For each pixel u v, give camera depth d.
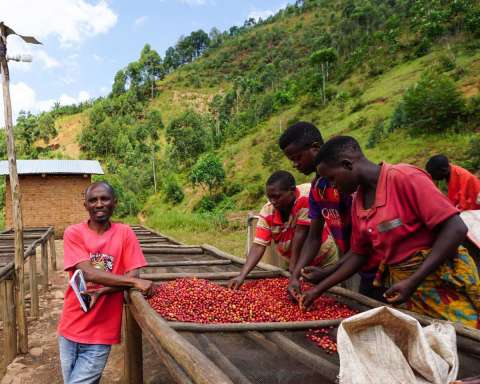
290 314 2.77
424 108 25.17
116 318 2.96
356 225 2.64
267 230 3.71
